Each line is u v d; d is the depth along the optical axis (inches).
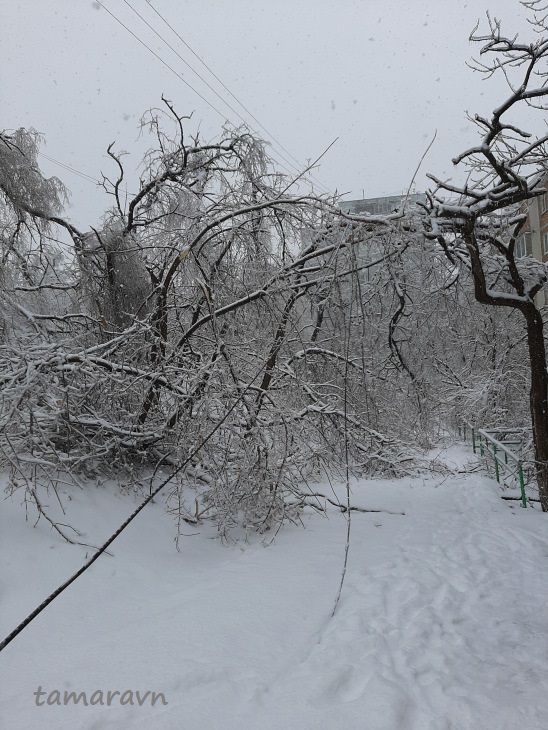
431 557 311.7
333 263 357.7
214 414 353.7
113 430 344.8
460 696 167.0
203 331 406.3
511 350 738.8
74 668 181.3
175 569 280.4
